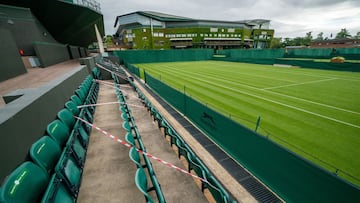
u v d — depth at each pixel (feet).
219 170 15.20
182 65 107.24
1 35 27.43
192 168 13.26
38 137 12.23
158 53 124.16
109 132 19.63
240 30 234.38
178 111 29.68
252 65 105.70
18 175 7.36
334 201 8.91
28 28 47.78
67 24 62.23
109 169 13.50
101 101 31.55
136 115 26.32
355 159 18.49
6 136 8.75
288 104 35.45
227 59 131.44
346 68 74.38
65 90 19.76
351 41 221.25
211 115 19.56
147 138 19.56
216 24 219.61
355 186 7.94
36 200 7.97
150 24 197.98
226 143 17.54
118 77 51.21
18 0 46.09
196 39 215.51
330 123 26.81
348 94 42.19
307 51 126.52
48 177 9.12
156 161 15.42
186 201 11.47
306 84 52.80
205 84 53.98
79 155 13.28
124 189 11.69
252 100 38.06
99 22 97.19
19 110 10.11
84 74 33.47
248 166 14.82
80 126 16.12
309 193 10.09
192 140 20.35
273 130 24.68
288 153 10.87
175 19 215.10
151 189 10.65
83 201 10.76
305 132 24.14
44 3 49.21
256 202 12.07
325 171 9.05
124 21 204.64
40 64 43.16
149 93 42.24
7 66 28.22
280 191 11.98
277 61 99.96
